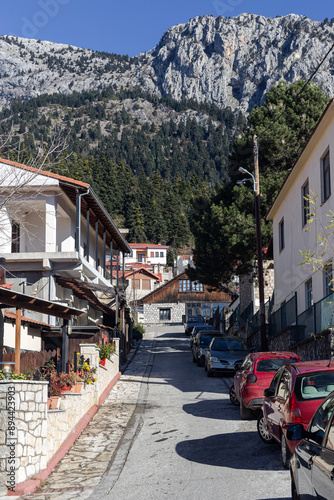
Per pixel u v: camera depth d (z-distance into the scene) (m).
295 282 24.11
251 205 33.53
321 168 19.42
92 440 12.23
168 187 179.50
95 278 29.94
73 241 28.27
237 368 15.97
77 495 8.27
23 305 11.66
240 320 37.69
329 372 8.76
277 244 28.52
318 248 19.92
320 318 17.55
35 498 8.16
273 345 25.22
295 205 23.89
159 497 7.91
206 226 34.72
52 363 14.95
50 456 10.20
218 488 8.09
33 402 9.26
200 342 29.55
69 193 25.50
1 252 24.62
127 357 35.19
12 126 14.82
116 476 9.29
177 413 15.38
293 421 8.27
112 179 149.38
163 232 137.62
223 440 11.58
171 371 26.86
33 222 25.25
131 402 17.75
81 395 13.85
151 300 76.38
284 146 34.38
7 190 16.09
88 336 20.42
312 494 5.22
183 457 10.30
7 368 9.04
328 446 5.21
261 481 8.28
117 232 33.75
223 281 37.28
